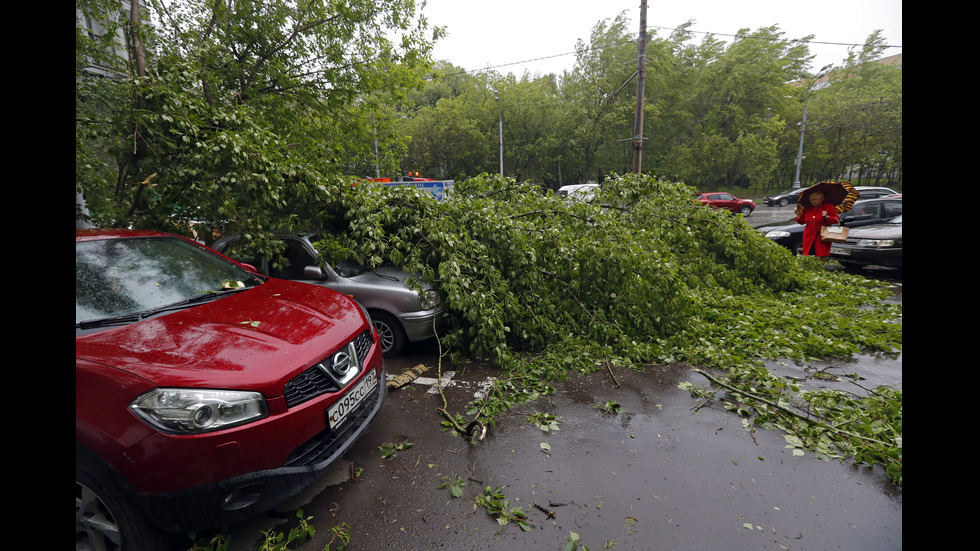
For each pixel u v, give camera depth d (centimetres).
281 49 758
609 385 411
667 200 736
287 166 484
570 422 347
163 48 621
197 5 702
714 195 2639
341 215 506
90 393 195
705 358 456
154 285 288
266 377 220
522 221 560
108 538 205
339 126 885
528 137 3553
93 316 246
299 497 264
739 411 353
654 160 3656
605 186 777
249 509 214
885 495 257
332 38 782
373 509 253
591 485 271
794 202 3088
